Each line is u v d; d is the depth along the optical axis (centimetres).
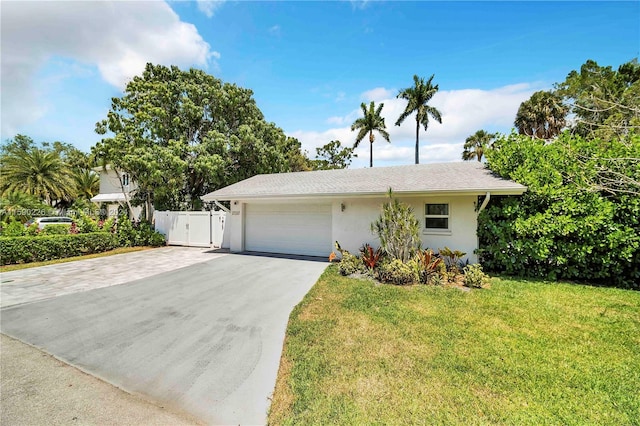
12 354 399
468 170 967
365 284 706
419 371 331
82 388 319
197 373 345
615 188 703
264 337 436
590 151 748
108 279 812
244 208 1256
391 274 714
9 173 2212
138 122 1584
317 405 278
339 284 707
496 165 845
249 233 1252
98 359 382
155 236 1477
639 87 983
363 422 254
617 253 681
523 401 281
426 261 741
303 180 1218
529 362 349
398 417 260
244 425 261
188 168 1725
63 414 275
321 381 316
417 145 2802
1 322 514
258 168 1917
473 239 834
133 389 316
